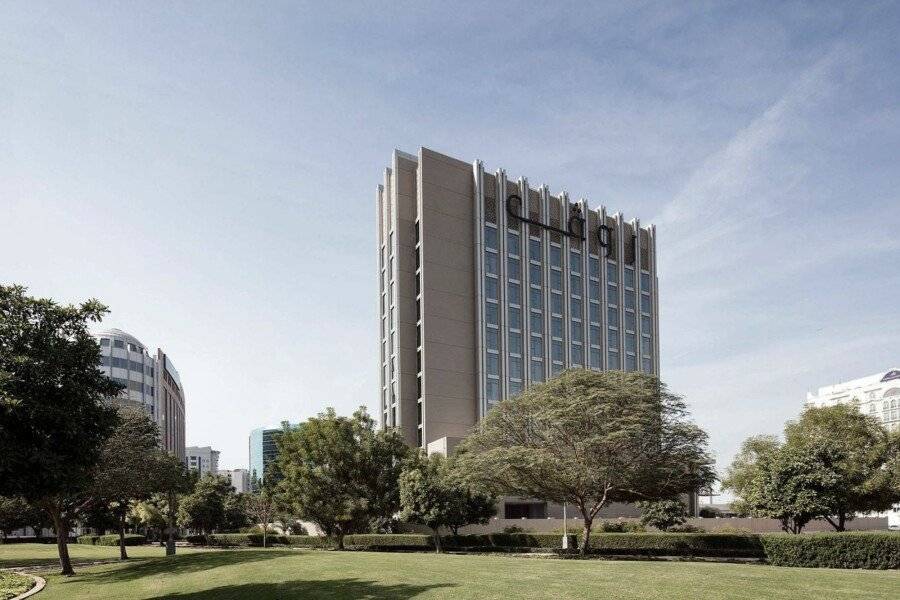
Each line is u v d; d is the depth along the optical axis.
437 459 53.06
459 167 83.06
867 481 42.81
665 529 56.84
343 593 20.59
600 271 92.31
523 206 85.62
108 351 120.19
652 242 100.44
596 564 27.00
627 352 92.88
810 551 28.77
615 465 37.41
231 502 87.75
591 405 37.41
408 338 78.19
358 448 52.41
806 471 38.00
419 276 78.81
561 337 85.94
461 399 77.00
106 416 22.20
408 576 23.25
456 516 47.25
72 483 21.17
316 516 51.28
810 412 49.28
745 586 19.16
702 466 38.97
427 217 78.62
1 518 67.06
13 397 18.98
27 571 40.72
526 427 41.56
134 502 72.75
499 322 80.69
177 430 166.50
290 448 53.41
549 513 68.38
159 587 27.02
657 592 18.19
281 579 25.03
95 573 36.00
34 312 21.33
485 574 23.08
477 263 80.56
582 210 92.25
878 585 19.31
